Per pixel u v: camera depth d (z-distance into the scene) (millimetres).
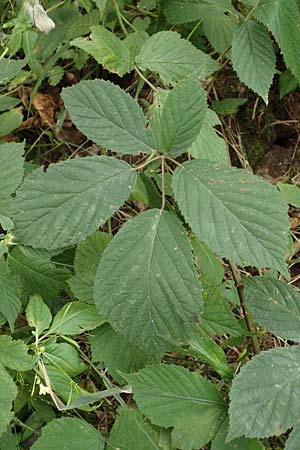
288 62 734
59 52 813
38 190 598
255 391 583
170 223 597
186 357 713
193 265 588
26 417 691
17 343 614
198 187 596
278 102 878
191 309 588
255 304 628
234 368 721
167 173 702
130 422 609
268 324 623
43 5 844
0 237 616
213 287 654
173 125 613
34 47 813
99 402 709
